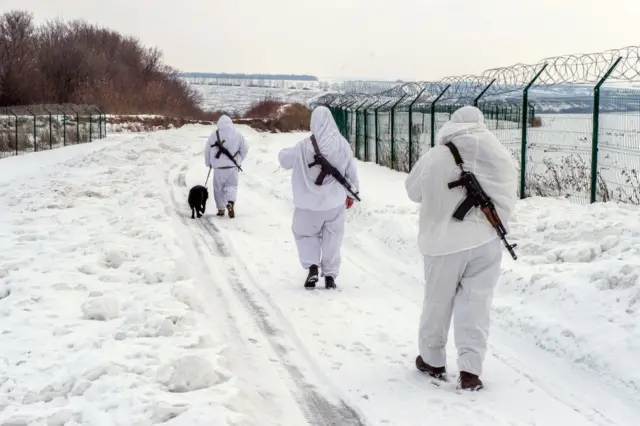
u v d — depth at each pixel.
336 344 6.22
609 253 7.72
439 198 5.24
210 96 144.50
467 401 5.01
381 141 22.17
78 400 4.57
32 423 4.20
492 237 5.21
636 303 5.91
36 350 5.46
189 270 8.16
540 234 9.15
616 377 5.28
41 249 8.98
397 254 9.69
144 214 11.72
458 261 5.19
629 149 11.12
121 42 90.56
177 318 6.14
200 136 41.25
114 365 5.00
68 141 41.12
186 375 4.80
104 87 67.50
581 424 4.64
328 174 7.96
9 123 38.28
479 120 5.43
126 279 7.66
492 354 5.97
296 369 5.69
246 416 4.40
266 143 38.53
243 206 14.58
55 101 62.84
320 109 8.06
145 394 4.56
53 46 69.56
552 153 13.38
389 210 12.05
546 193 12.60
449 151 5.27
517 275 7.36
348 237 10.98
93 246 9.17
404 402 5.01
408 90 19.62
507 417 4.75
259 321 6.91
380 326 6.70
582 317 6.11
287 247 10.35
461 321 5.21
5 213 12.41
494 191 5.25
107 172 18.41
